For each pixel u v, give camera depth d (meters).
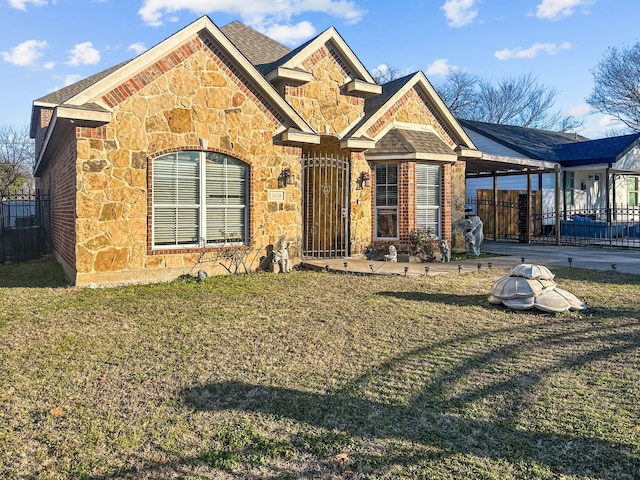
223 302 8.45
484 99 55.72
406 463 3.30
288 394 4.46
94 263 9.85
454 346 5.88
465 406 4.19
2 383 4.71
